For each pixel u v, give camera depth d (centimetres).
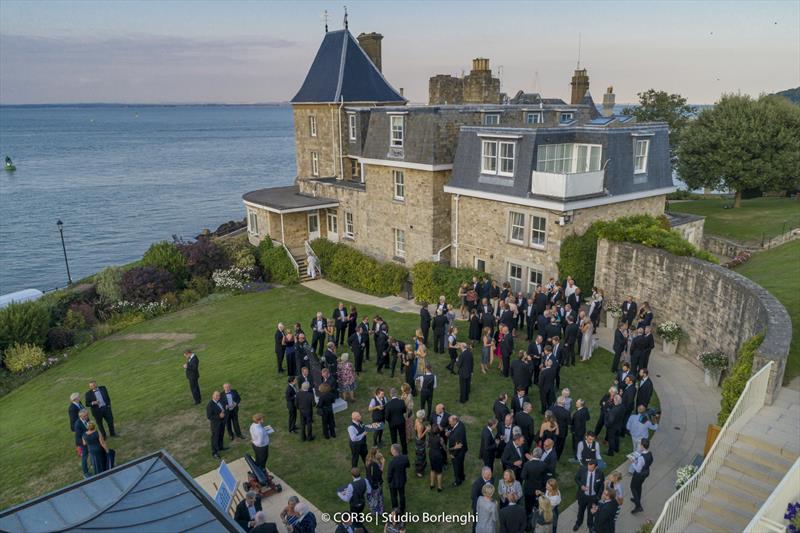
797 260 2531
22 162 14988
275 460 1450
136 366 2397
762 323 1486
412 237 3019
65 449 1623
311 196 3812
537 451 1138
